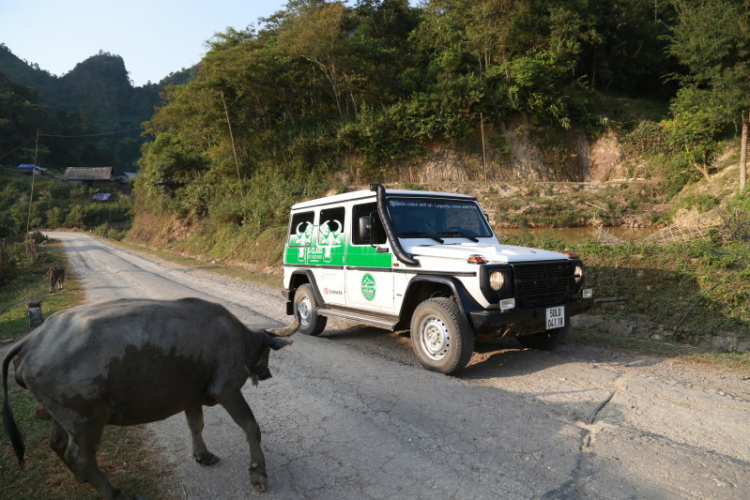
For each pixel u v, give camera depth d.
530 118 36.28
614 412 4.76
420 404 5.12
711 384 5.47
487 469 3.73
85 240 57.25
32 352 2.93
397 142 35.78
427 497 3.39
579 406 4.93
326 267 8.35
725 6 21.48
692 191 26.75
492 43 37.47
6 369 3.09
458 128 35.12
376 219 7.22
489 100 35.44
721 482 3.41
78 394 2.85
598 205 27.80
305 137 36.38
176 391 3.19
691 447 3.97
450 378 5.97
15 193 92.06
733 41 21.34
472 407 4.98
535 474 3.62
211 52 38.03
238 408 3.46
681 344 8.05
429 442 4.23
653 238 12.76
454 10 41.22
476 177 35.62
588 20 42.09
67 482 3.74
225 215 30.12
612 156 35.47
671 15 50.97
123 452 4.29
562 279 6.34
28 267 27.70
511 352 7.07
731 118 23.42
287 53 37.31
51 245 48.81
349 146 35.69
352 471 3.80
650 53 47.19
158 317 3.17
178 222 40.03
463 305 5.79
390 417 4.82
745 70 21.58
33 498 3.49
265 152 37.09
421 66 42.09
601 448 4.00
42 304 14.01
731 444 4.00
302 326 8.88
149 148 50.94
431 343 6.26
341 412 5.04
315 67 38.19
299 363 6.91
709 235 11.66
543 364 6.41
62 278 18.11
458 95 35.12
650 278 9.64
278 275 19.44
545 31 38.50
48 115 136.00
